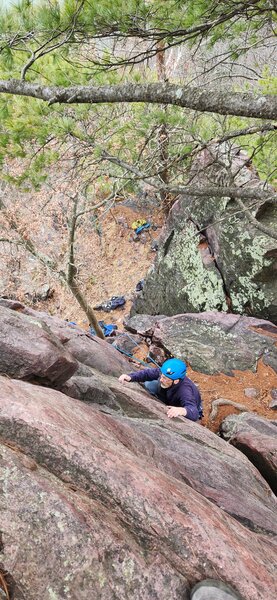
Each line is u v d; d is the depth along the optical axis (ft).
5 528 7.41
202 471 14.49
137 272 55.83
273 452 20.84
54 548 7.38
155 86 12.84
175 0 14.26
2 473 7.91
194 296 40.32
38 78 16.58
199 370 30.63
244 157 35.68
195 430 18.28
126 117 22.38
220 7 14.92
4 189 51.06
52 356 13.17
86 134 19.74
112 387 18.34
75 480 8.45
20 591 7.11
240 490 14.70
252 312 36.94
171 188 18.52
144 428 15.57
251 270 35.45
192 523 8.59
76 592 7.20
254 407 27.91
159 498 8.69
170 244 44.01
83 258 57.06
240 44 18.42
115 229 59.31
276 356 31.14
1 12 13.82
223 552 8.38
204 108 12.32
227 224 36.40
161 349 32.65
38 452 8.57
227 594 7.72
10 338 13.26
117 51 17.07
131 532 8.19
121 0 13.64
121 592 7.38
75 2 13.48
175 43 15.53
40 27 13.97
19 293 55.06
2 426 8.76
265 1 14.78
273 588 8.35
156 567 7.82
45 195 50.60
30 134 19.02
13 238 49.08
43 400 10.06
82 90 13.71
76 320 53.67
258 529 12.65
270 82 22.80
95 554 7.48
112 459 8.99
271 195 16.97
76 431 9.20
